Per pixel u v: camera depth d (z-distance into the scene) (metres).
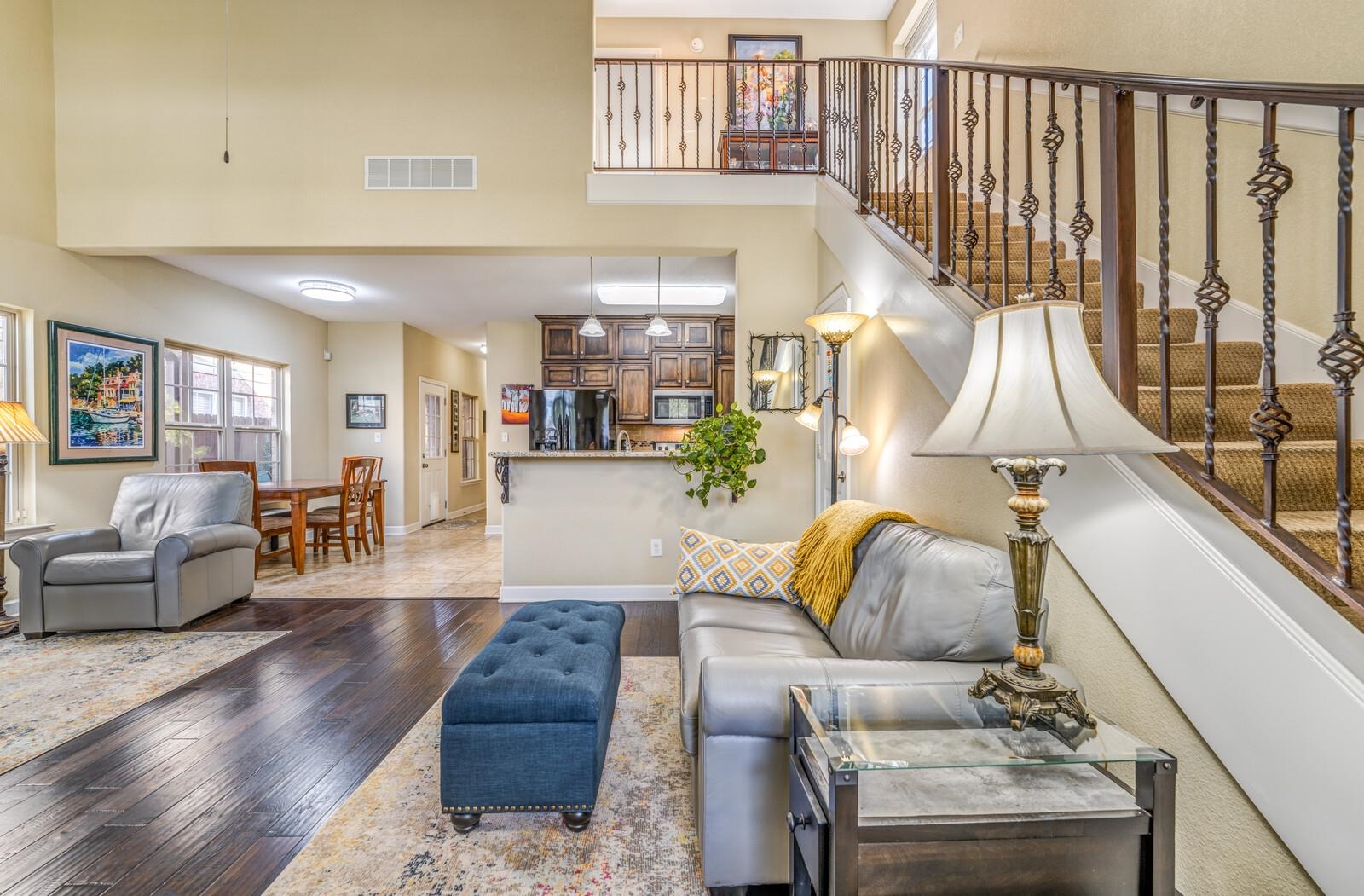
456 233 3.87
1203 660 1.17
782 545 2.73
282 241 3.82
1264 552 1.09
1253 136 2.04
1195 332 2.19
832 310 3.61
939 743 1.11
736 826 1.41
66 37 3.81
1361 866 0.94
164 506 3.82
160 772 1.96
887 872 1.02
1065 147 2.97
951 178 2.45
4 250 3.54
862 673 1.42
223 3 3.84
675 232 3.92
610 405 6.70
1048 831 1.02
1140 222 2.52
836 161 3.87
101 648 3.14
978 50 3.86
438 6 3.89
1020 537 1.21
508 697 1.64
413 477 7.55
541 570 4.07
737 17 5.67
